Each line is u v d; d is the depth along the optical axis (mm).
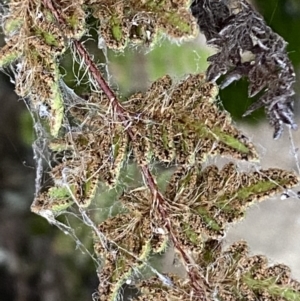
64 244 340
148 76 306
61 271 342
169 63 308
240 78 300
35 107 286
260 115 322
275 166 331
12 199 339
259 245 343
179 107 265
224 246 293
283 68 283
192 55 307
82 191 267
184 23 258
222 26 284
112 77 303
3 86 327
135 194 270
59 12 264
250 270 267
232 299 265
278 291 264
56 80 263
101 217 306
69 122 283
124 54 302
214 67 285
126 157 271
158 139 265
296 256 347
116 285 267
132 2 263
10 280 345
